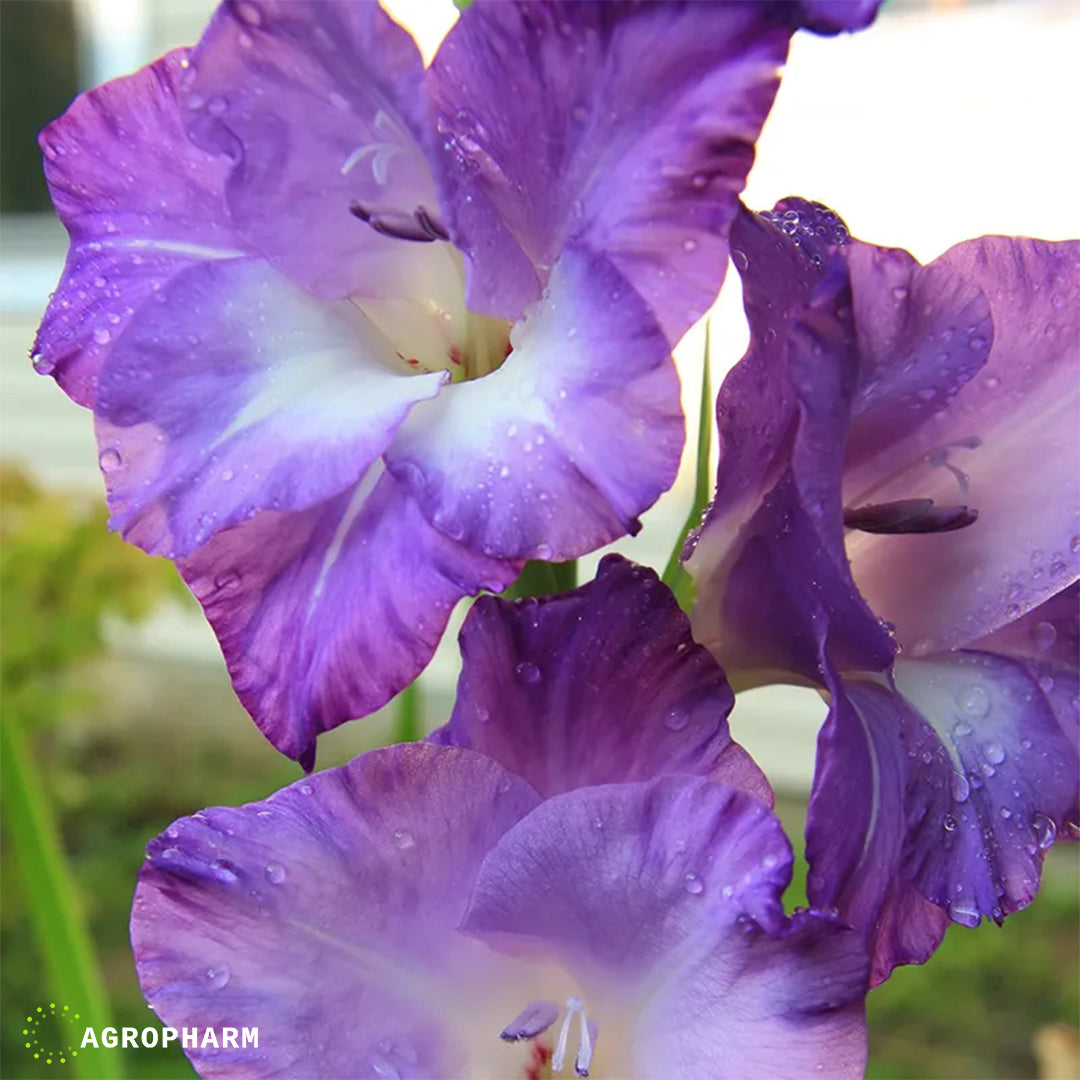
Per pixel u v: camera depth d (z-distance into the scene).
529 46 0.26
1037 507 0.32
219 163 0.31
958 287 0.28
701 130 0.25
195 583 0.29
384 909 0.28
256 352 0.30
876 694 0.29
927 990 0.99
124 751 1.32
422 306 0.32
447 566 0.27
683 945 0.27
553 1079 0.30
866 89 1.08
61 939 0.41
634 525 0.25
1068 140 1.04
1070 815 0.31
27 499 0.90
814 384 0.26
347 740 1.25
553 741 0.29
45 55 1.32
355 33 0.27
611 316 0.26
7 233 1.37
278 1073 0.28
